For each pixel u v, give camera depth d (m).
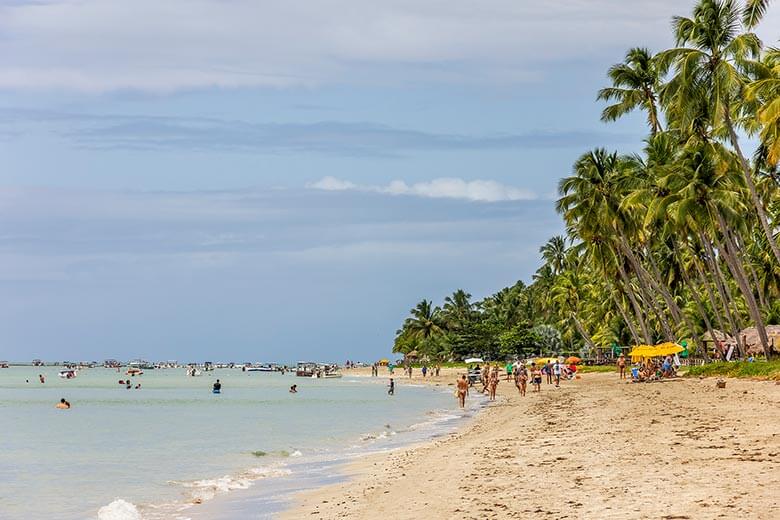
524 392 76.12
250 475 30.41
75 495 27.44
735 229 69.50
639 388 62.59
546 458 25.98
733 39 57.12
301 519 19.91
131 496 26.77
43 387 156.00
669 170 67.38
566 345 160.75
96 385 168.50
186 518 21.64
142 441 47.78
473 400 80.12
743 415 34.03
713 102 58.81
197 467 34.88
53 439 49.66
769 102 49.28
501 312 191.88
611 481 19.88
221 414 73.38
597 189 80.38
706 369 69.25
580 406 49.69
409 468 28.42
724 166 64.69
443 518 17.48
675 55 59.50
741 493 16.83
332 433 50.62
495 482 21.95
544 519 16.19
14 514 23.95
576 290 138.50
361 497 22.69
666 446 25.53
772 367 59.19
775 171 74.38
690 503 16.22
